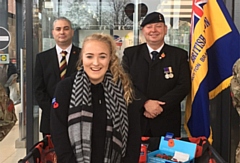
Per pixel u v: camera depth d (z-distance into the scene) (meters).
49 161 1.87
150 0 3.42
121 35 3.47
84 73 1.53
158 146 2.16
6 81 3.74
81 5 3.46
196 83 2.38
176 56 2.53
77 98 1.49
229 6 2.78
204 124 2.36
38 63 2.79
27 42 3.06
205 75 2.36
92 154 1.50
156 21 2.49
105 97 1.53
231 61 2.37
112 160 1.51
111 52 1.57
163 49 2.56
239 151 1.91
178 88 2.46
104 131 1.51
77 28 3.48
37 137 3.13
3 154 3.63
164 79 2.49
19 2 3.64
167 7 3.37
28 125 3.12
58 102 1.50
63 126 1.50
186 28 3.33
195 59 2.39
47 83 2.77
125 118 1.54
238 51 2.37
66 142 1.48
